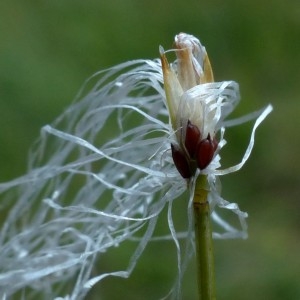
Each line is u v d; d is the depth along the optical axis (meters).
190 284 0.14
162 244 0.15
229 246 0.15
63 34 0.20
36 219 0.07
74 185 0.11
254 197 0.17
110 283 0.14
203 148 0.06
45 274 0.07
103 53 0.19
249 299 0.15
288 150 0.18
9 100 0.17
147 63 0.07
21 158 0.16
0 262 0.07
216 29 0.21
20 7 0.20
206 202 0.06
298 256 0.16
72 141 0.07
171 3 0.21
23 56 0.19
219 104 0.06
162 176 0.06
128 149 0.07
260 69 0.20
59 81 0.18
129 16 0.20
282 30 0.21
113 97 0.07
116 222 0.07
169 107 0.06
